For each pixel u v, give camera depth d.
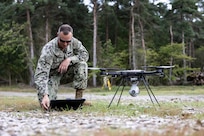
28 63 30.88
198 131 3.22
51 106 5.97
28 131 3.35
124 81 6.64
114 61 32.66
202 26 40.31
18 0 29.75
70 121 4.30
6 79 37.03
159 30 35.50
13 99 10.52
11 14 30.25
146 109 6.06
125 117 4.85
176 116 5.10
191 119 4.68
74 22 36.34
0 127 3.72
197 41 43.41
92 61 33.66
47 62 6.09
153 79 32.19
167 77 32.44
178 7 35.00
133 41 31.75
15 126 3.80
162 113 5.40
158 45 37.28
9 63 34.31
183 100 10.60
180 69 33.06
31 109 6.39
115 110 5.96
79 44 6.54
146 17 33.75
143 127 3.61
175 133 3.10
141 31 32.94
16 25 30.17
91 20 36.59
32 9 29.02
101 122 4.14
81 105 6.15
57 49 6.20
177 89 25.78
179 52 32.41
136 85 6.39
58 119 4.57
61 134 3.10
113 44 39.53
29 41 30.67
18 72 35.59
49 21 31.80
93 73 29.70
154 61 32.56
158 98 12.30
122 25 38.34
